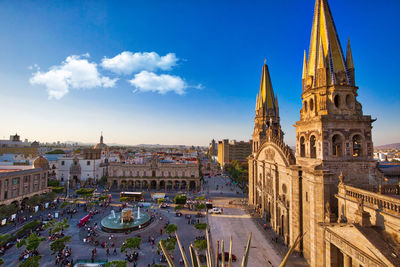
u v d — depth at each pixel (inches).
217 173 7155.5
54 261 1620.3
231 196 3858.3
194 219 2576.3
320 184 1344.7
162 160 5142.7
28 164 3885.3
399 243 793.6
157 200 3304.6
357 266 885.8
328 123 1456.7
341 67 1512.1
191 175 4431.6
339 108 1487.5
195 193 4121.6
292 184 1718.8
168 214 2790.4
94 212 2758.4
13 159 4618.6
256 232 2171.5
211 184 5118.1
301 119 1745.8
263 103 3154.5
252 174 3223.4
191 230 2249.0
